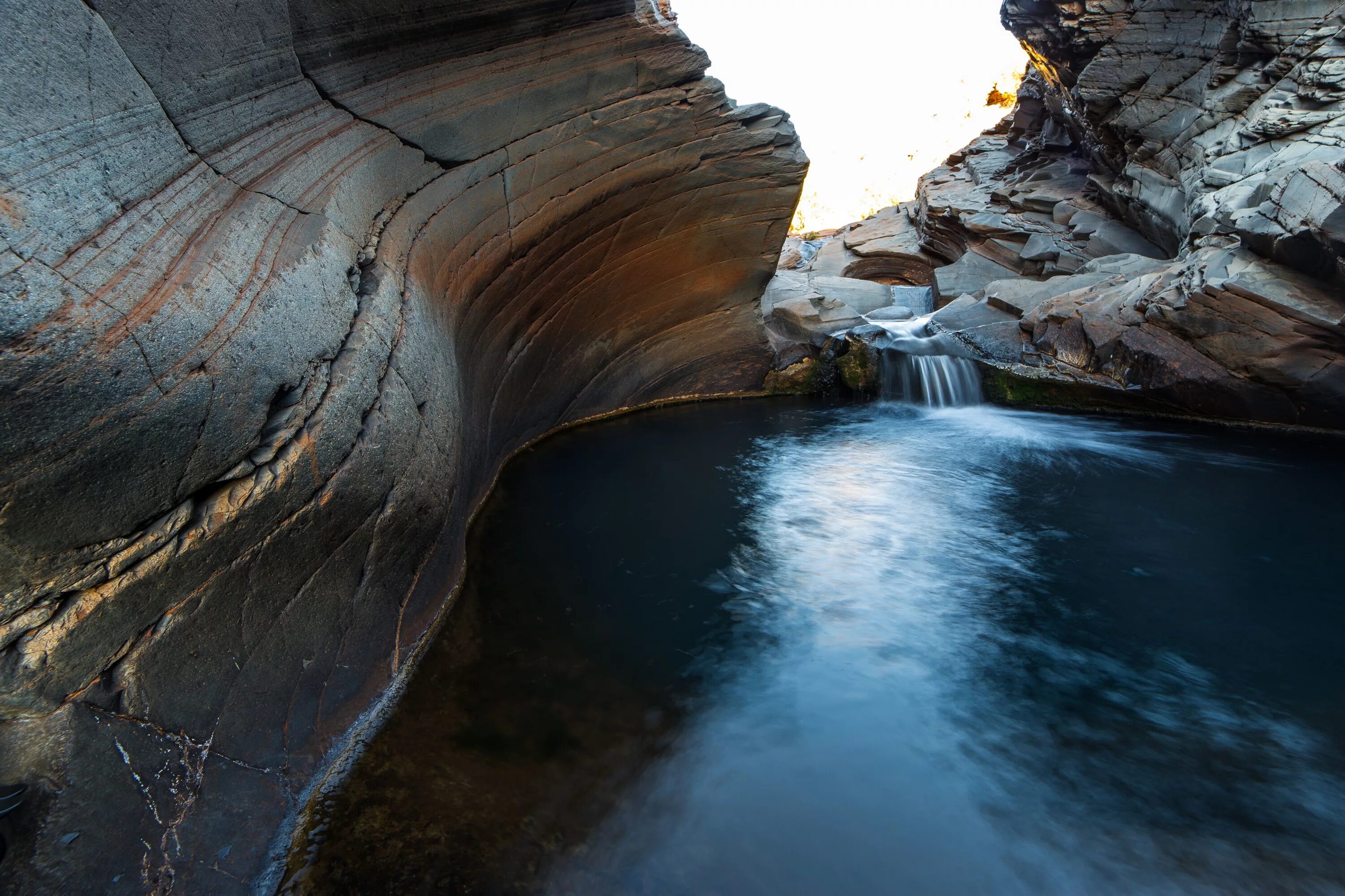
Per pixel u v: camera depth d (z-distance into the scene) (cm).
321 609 353
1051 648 496
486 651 469
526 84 695
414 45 541
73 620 226
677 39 884
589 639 496
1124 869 327
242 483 287
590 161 823
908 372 1224
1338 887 316
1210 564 613
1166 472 834
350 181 463
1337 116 995
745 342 1252
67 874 215
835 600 561
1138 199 1453
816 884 318
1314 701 437
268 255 336
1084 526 698
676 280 1109
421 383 459
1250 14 1185
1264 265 931
